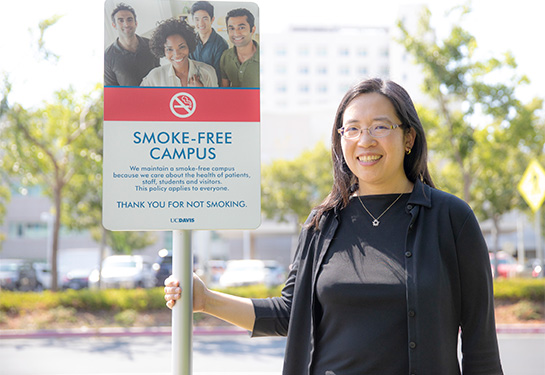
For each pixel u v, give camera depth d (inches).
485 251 79.8
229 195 81.6
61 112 561.9
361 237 82.1
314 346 81.1
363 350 76.7
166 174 80.9
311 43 3206.2
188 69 81.9
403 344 75.8
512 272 1027.3
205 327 495.5
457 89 577.0
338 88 3201.3
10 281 943.0
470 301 79.6
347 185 87.6
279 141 1818.4
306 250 86.5
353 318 78.4
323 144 1167.6
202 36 82.4
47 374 321.7
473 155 641.0
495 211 933.8
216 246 2130.9
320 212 86.4
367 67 3223.4
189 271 81.6
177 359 80.3
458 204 80.4
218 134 81.8
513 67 574.9
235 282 839.7
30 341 445.4
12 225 1620.3
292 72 3191.4
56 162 580.4
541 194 466.9
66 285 908.6
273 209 1164.5
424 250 78.2
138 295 540.7
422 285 75.8
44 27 476.4
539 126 661.9
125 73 81.0
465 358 80.1
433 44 582.2
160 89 81.4
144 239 1298.0
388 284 77.2
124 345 425.7
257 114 82.5
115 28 81.6
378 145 82.7
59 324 494.6
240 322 89.4
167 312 532.1
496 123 612.4
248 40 83.0
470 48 574.9
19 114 532.4
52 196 722.2
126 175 80.4
